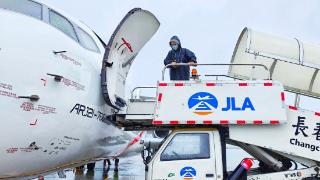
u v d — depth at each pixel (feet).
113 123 26.35
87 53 22.62
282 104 22.75
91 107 21.88
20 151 17.11
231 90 22.94
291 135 23.13
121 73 25.14
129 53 25.55
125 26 23.49
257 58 29.17
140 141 38.83
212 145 22.86
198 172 22.36
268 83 22.97
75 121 20.31
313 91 29.63
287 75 29.48
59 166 21.94
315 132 23.26
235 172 22.56
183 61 27.68
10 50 16.17
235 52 29.71
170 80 25.35
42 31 18.38
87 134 22.17
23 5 18.56
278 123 22.62
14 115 16.19
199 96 22.91
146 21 24.53
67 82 19.38
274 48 25.48
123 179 53.62
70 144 20.70
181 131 23.22
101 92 23.25
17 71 16.29
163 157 22.71
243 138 22.90
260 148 24.49
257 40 25.45
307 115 23.39
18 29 16.97
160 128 28.04
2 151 16.16
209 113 22.71
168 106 22.82
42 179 34.65
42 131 17.85
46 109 17.84
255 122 22.54
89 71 21.93
